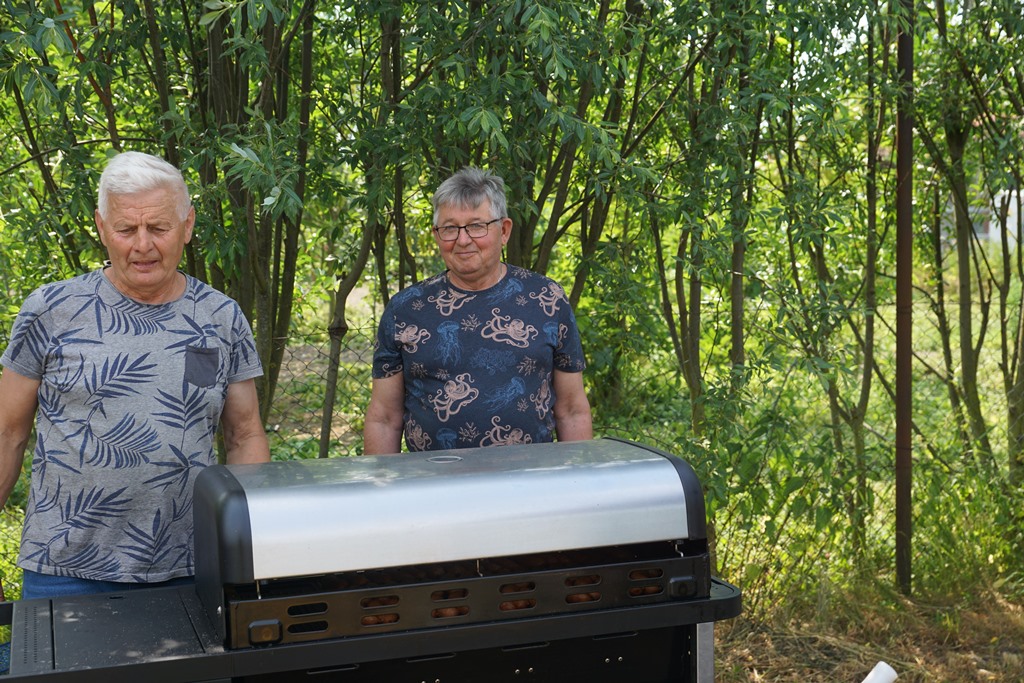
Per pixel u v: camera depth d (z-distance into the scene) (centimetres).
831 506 358
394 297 242
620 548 177
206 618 163
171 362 190
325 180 307
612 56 279
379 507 155
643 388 466
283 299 316
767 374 350
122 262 184
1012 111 392
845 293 423
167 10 283
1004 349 413
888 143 405
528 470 168
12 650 150
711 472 334
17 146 334
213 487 158
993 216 412
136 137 325
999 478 405
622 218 378
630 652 176
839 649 350
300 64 329
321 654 151
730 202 330
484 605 159
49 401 189
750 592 372
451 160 275
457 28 262
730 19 294
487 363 231
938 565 389
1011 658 337
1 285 319
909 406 375
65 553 189
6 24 244
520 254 298
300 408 421
